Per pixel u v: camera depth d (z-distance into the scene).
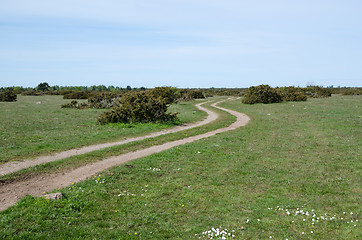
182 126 28.75
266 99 55.00
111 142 19.83
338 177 12.92
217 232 8.26
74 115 34.84
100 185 11.38
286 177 12.99
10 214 8.47
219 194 11.11
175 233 8.30
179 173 13.41
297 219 9.12
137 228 8.52
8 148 16.38
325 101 54.12
